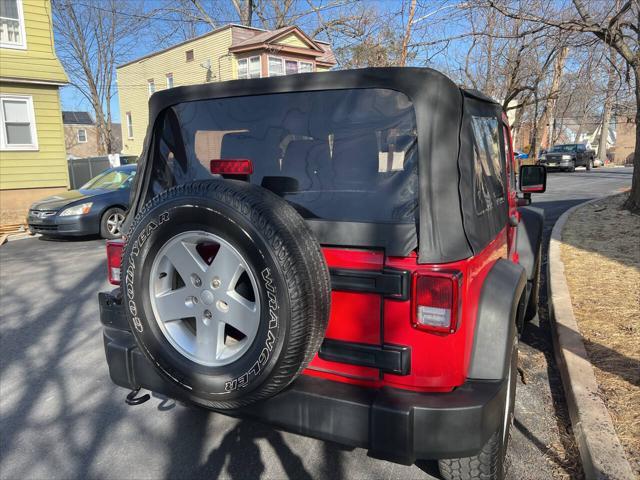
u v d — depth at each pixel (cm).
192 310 232
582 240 824
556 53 978
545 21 823
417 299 213
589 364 377
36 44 1495
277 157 272
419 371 220
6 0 1437
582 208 1187
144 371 271
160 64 2669
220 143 288
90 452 319
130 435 337
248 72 2227
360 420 218
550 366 423
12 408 377
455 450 213
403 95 236
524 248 479
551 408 355
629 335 432
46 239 1144
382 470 292
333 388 230
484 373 233
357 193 246
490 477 250
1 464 308
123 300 250
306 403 227
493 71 1167
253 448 318
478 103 288
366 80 242
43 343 508
